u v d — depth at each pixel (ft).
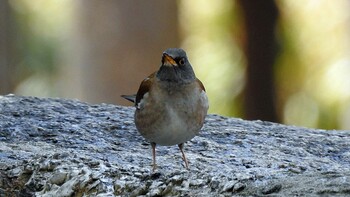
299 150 34.83
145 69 56.54
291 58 60.08
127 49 56.44
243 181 26.76
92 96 57.31
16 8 72.74
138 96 30.14
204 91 30.30
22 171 30.50
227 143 35.53
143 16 56.44
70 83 67.51
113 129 36.65
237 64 59.62
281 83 59.93
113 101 56.75
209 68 60.13
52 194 29.14
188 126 29.76
